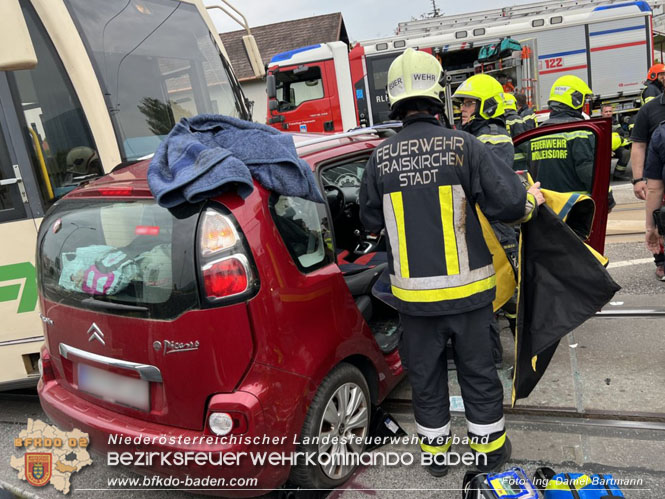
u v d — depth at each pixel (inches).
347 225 160.2
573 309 92.7
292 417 84.0
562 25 435.5
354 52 449.4
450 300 87.6
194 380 80.3
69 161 136.9
